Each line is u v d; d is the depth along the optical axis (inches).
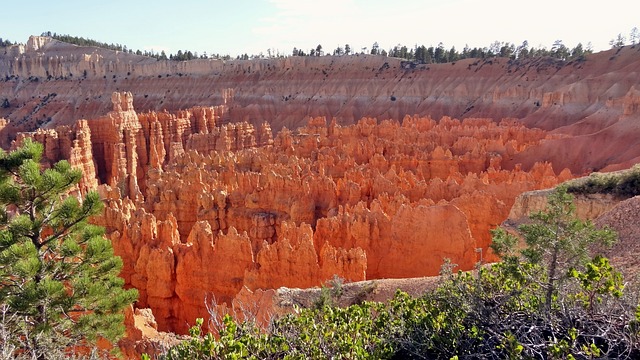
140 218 1565.0
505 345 405.1
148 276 1358.3
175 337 1069.1
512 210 1380.4
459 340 436.5
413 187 2016.5
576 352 377.7
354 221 1448.1
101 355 866.1
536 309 447.2
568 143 2901.1
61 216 886.4
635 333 383.2
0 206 871.1
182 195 2036.2
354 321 482.9
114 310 909.8
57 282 793.6
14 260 791.1
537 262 503.8
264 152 2915.8
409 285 978.1
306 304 951.0
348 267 1221.1
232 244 1332.4
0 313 751.7
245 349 426.0
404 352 461.1
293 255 1267.2
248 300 1066.1
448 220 1365.7
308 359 428.8
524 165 2839.6
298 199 1915.6
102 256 887.7
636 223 876.6
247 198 1978.3
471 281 512.4
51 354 719.7
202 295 1336.1
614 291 405.1
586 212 1262.3
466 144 2965.1
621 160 2664.9
